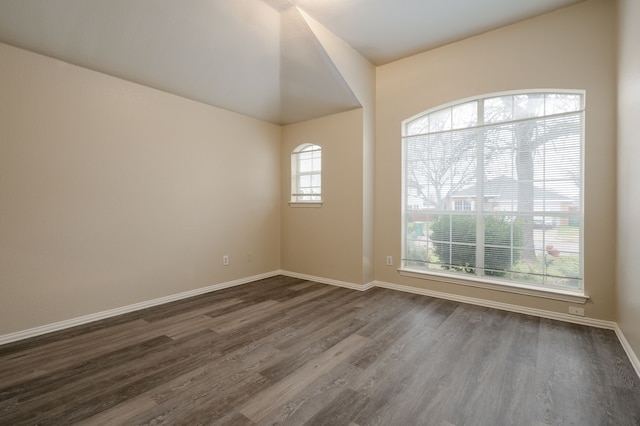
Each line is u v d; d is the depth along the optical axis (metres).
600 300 2.68
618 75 2.50
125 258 3.07
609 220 2.63
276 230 4.76
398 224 3.90
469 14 2.92
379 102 4.04
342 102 3.84
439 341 2.44
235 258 4.15
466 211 3.46
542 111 3.01
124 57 2.79
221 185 3.96
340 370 2.01
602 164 2.65
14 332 2.43
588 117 2.71
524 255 3.12
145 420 1.54
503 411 1.62
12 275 2.42
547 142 2.98
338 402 1.69
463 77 3.37
